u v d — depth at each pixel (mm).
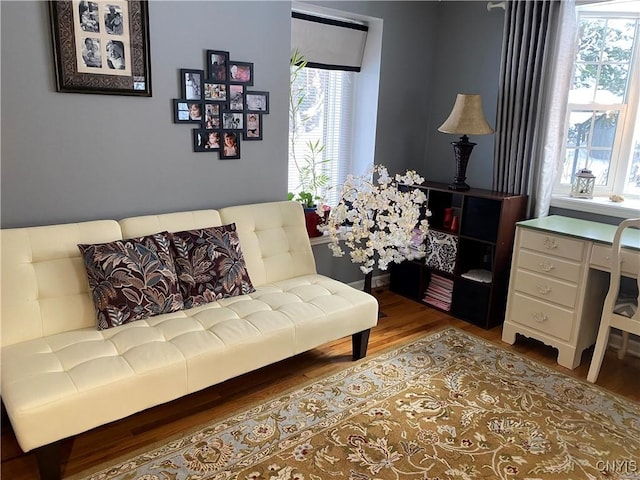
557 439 2201
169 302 2385
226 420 2266
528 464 2035
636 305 2607
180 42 2668
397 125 3977
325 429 2217
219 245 2633
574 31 3117
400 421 2289
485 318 3400
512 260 3096
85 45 2359
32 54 2232
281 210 3098
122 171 2592
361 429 2223
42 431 1726
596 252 2670
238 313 2441
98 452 2031
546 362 2943
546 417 2363
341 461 2014
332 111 3869
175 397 2057
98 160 2504
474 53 3785
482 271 3609
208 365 2123
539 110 3260
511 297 3129
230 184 3043
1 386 1782
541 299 2965
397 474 1951
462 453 2086
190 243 2561
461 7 3826
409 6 3773
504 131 3498
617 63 3277
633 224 2438
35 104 2279
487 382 2666
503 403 2467
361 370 2756
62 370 1880
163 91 2656
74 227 2332
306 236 3166
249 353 2252
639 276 2496
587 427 2297
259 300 2617
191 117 2781
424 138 4188
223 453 2043
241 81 2953
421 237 3400
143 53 2541
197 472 1928
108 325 2207
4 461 1984
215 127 2893
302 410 2355
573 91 3463
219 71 2844
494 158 3594
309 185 3820
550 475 1976
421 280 3809
